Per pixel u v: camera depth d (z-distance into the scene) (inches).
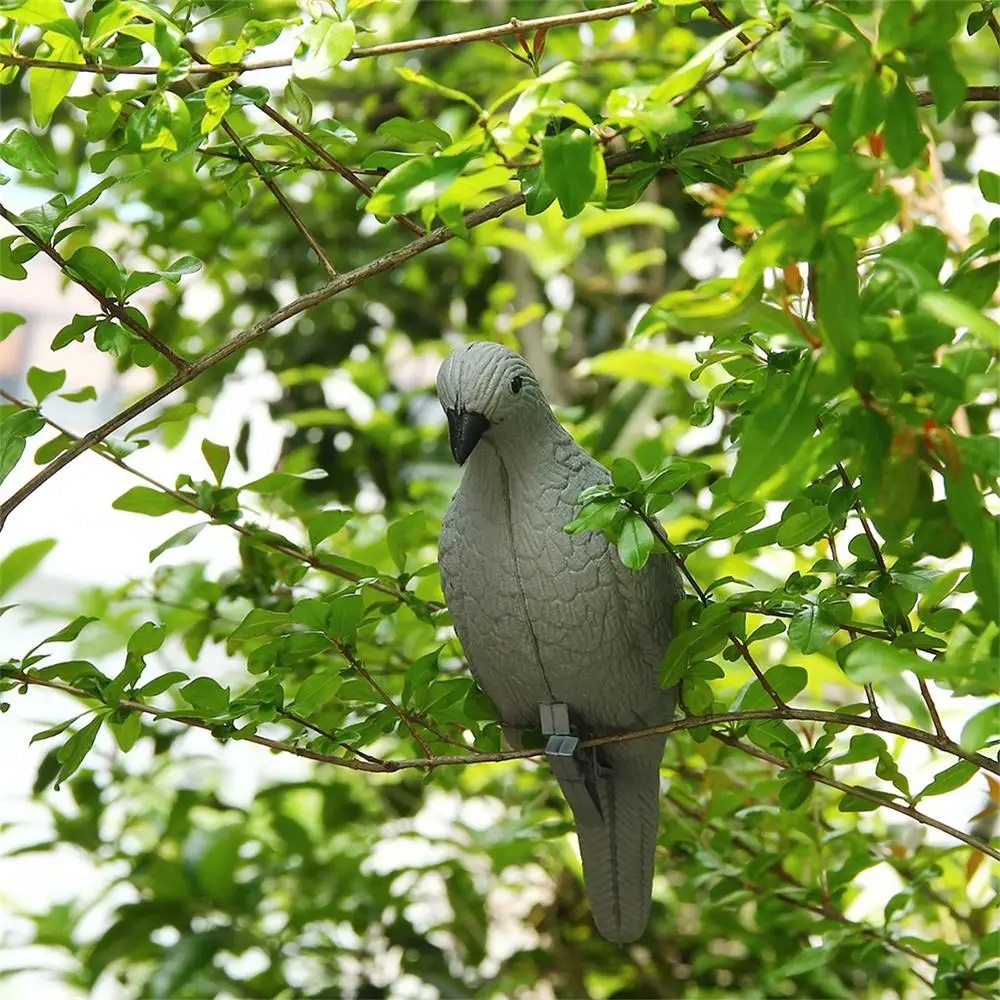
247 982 182.4
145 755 205.9
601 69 203.3
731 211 73.9
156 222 209.3
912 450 73.2
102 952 177.9
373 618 122.2
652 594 100.4
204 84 114.8
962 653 81.1
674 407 196.9
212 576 166.6
